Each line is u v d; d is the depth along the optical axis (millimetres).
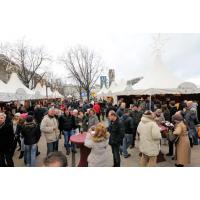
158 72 11328
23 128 6355
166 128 7281
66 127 8133
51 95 33625
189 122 9000
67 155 8070
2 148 5578
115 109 13188
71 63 34469
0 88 12062
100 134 4652
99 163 4625
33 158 6379
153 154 5383
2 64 34531
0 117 5531
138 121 8734
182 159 6445
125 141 7617
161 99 18531
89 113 8570
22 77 34188
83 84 35094
